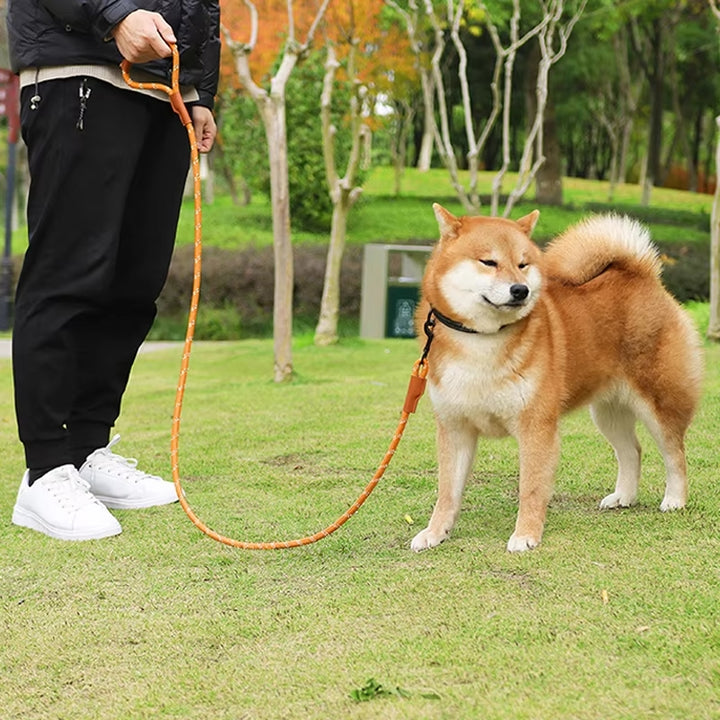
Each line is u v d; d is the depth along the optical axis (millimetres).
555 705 2234
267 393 7711
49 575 3348
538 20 22141
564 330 3688
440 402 3559
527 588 3006
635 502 4055
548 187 25734
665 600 2852
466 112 11227
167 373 9641
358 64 13539
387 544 3596
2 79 17234
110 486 4180
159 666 2590
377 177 29484
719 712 2178
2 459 5473
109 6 3516
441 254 3523
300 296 17250
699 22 26594
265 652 2637
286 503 4242
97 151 3750
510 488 4414
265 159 20609
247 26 14617
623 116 31078
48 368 3848
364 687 2363
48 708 2387
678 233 21578
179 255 18562
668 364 3855
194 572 3340
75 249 3809
